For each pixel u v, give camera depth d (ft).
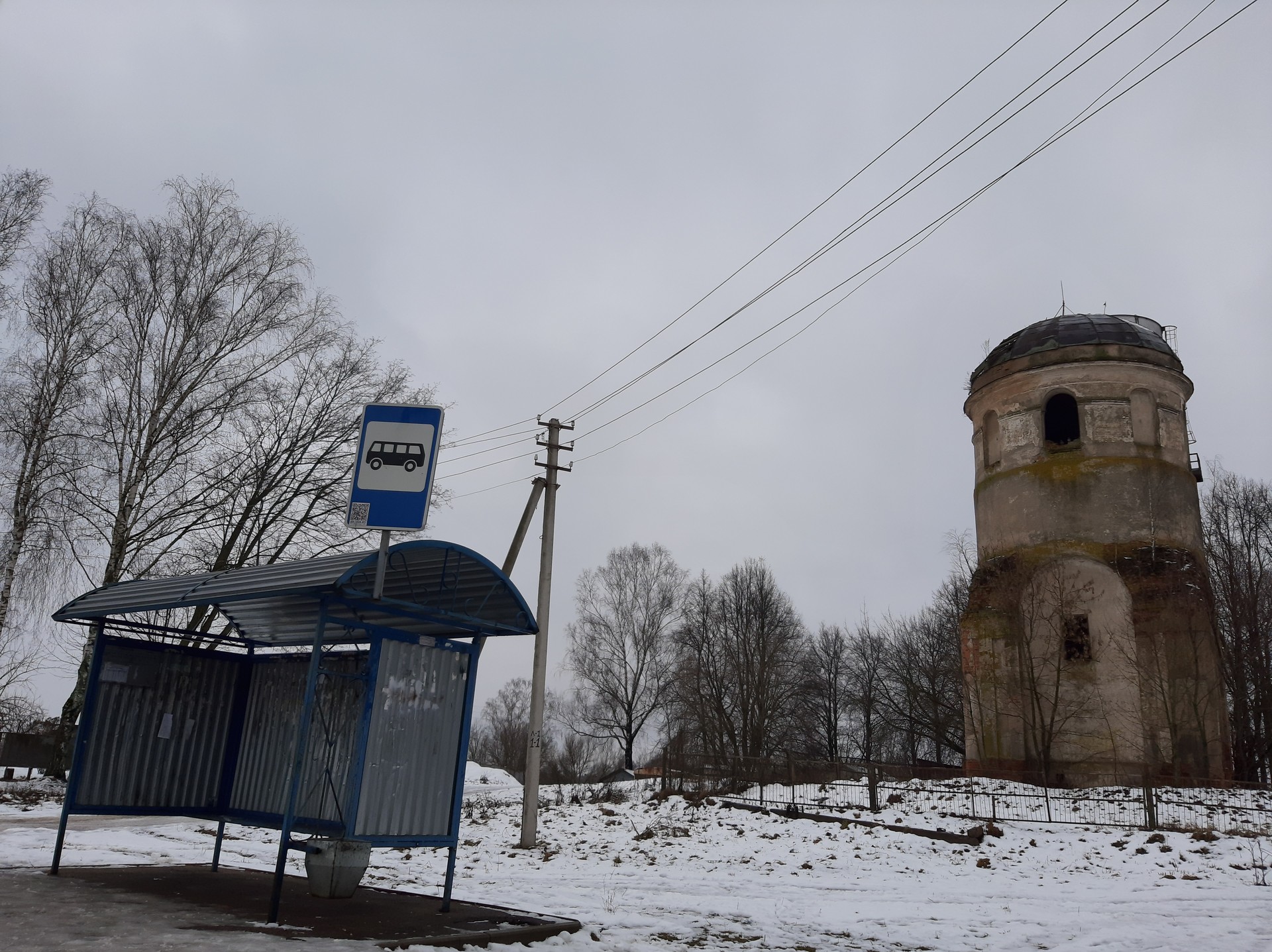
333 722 30.25
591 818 74.64
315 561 28.58
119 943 19.88
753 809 72.59
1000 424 105.29
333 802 28.96
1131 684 91.45
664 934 31.37
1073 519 97.71
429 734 28.22
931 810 72.59
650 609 199.31
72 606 33.68
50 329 75.82
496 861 53.26
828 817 68.13
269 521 84.74
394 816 26.91
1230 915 39.06
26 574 72.43
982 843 60.59
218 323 81.92
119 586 33.96
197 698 34.53
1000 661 98.27
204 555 81.41
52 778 79.10
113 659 32.73
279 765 32.68
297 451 84.53
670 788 83.30
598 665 196.65
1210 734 90.94
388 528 26.55
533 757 61.26
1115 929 35.22
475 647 29.94
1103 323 104.22
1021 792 77.71
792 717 202.80
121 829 58.54
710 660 194.39
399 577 29.40
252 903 27.22
